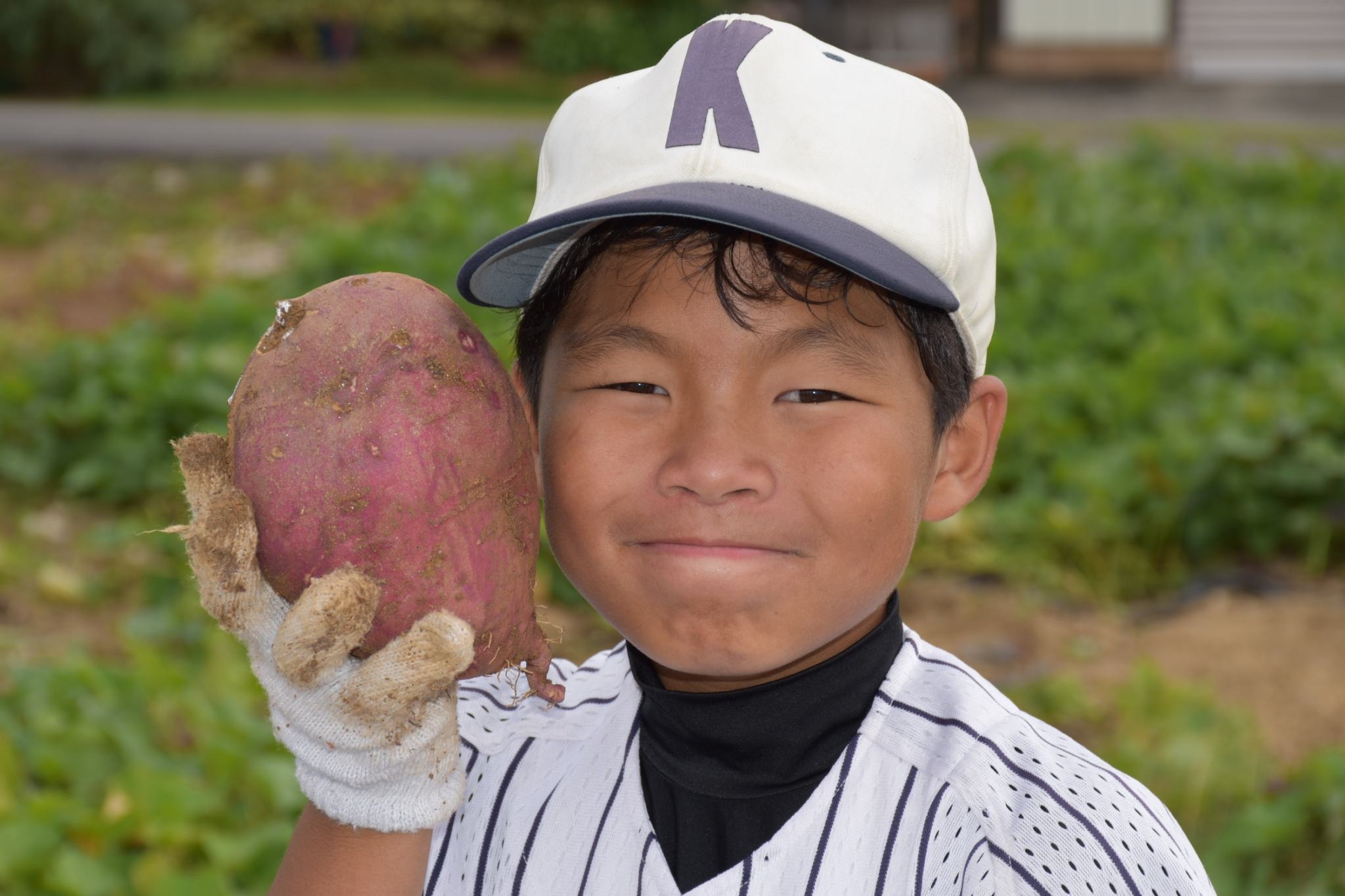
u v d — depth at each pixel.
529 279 1.43
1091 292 8.12
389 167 15.99
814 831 1.26
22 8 23.64
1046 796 1.19
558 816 1.40
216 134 19.44
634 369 1.22
